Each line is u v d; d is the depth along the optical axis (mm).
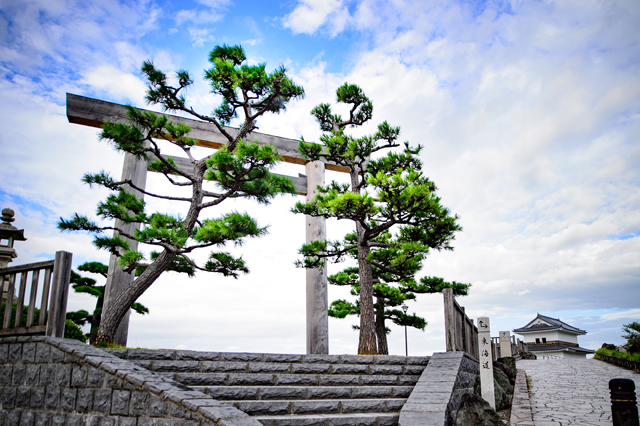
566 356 36625
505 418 7773
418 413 5645
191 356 6988
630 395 5043
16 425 5691
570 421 7230
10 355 6074
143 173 10930
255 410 5863
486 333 8391
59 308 5973
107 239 8930
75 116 10602
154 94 9547
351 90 12078
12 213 12422
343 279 14320
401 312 14805
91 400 5141
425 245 11453
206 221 9211
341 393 6758
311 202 11672
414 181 10250
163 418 4543
